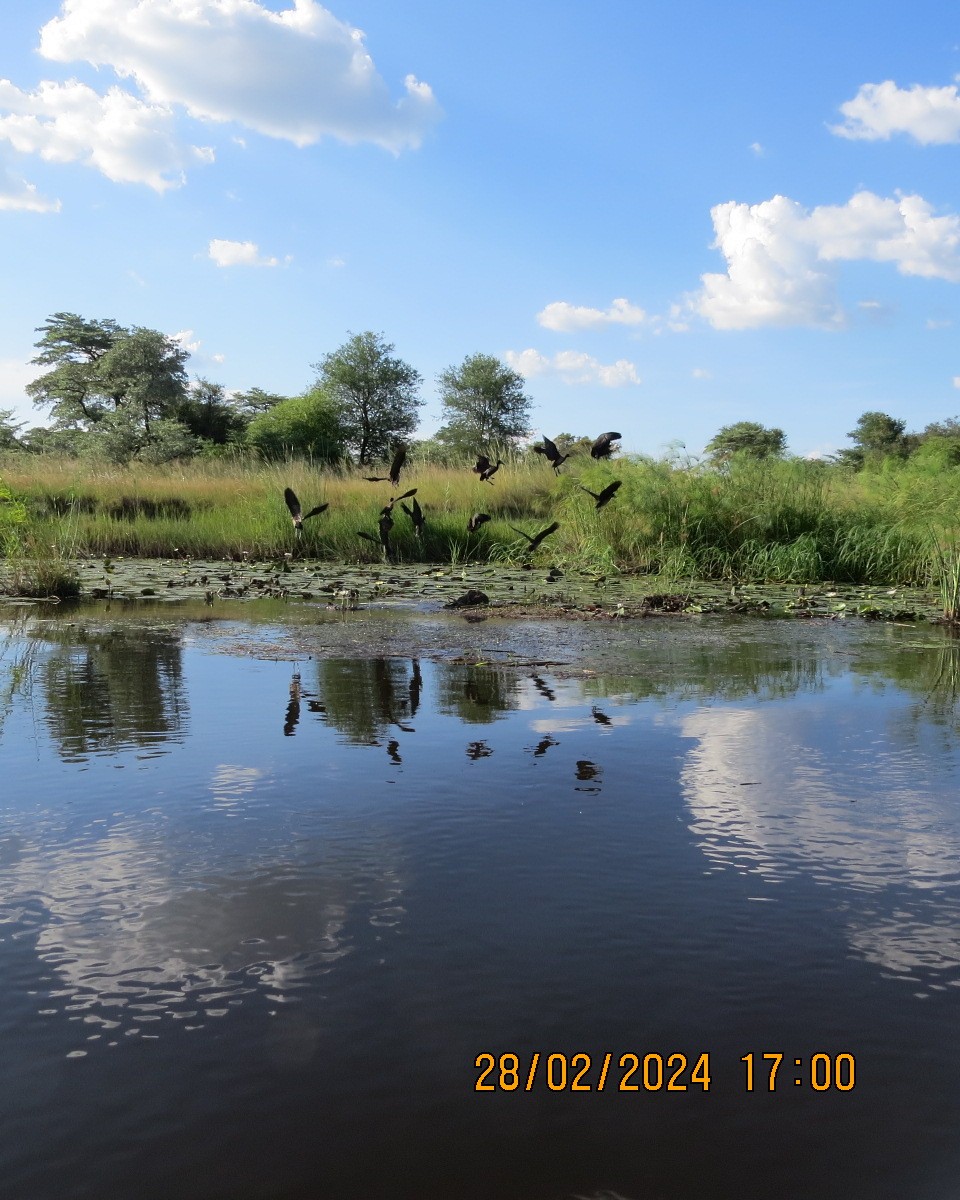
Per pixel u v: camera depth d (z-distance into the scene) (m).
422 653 6.12
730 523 13.16
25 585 9.81
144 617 7.96
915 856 2.74
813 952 2.19
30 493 17.38
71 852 2.74
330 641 6.61
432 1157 1.57
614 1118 1.66
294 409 46.31
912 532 12.24
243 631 7.09
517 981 2.06
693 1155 1.58
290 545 15.01
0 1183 1.51
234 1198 1.48
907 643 6.75
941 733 4.10
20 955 2.16
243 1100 1.70
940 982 2.07
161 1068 1.77
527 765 3.57
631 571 12.67
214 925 2.30
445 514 15.88
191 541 15.27
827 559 12.62
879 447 42.12
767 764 3.61
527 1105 1.68
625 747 3.84
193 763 3.60
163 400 56.69
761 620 8.12
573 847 2.78
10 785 3.34
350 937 2.24
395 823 2.97
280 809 3.09
